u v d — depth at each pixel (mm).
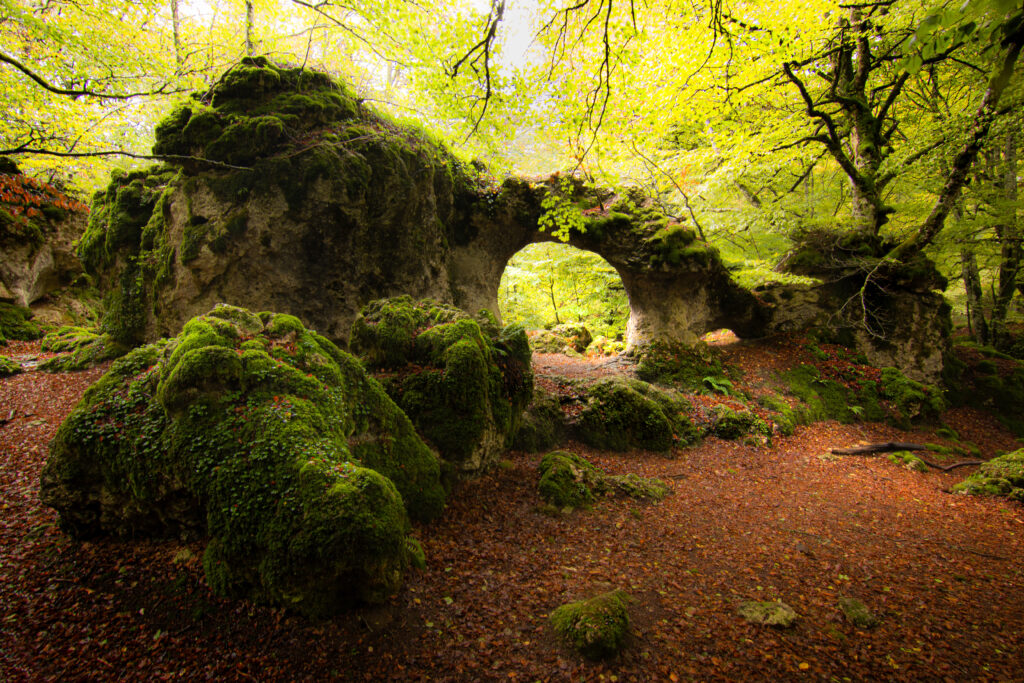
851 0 12742
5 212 13648
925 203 16453
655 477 8820
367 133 10695
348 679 3904
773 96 15578
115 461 5027
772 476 9328
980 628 5027
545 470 7867
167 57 10562
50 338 13617
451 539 6000
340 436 5270
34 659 3916
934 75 15094
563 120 7820
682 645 4566
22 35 9016
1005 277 18516
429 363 7602
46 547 5141
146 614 4406
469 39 6895
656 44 11062
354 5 8703
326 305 10484
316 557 4156
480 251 14422
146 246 10344
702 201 16297
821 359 15125
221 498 4531
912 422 13602
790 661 4387
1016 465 9070
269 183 9672
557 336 18609
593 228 14133
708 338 18000
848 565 6211
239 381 5238
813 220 15336
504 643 4457
